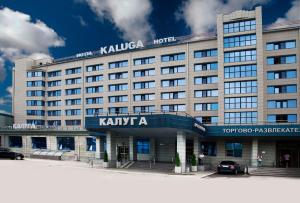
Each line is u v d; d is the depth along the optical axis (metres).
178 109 58.31
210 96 55.50
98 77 70.44
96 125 37.00
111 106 67.19
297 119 48.59
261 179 32.09
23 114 81.88
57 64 78.81
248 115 50.09
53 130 67.31
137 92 63.41
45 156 61.50
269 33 51.09
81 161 56.31
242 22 51.31
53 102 79.75
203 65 56.62
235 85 51.31
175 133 42.19
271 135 43.28
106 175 31.25
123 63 66.50
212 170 42.97
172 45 59.72
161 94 60.53
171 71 59.84
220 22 52.72
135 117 34.84
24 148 69.81
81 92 72.94
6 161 48.28
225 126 45.84
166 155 53.81
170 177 31.27
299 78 48.97
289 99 49.34
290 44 49.97
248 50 50.69
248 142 48.88
